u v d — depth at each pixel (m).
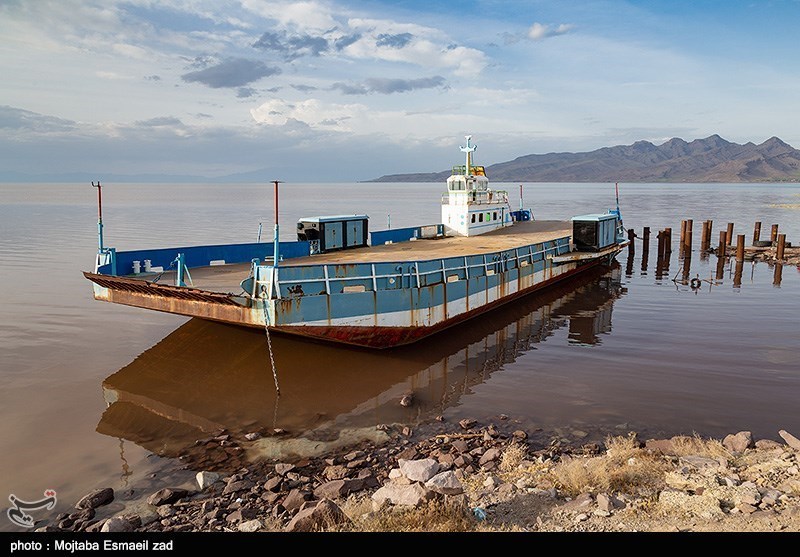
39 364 19.17
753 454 11.66
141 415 15.18
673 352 20.78
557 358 20.31
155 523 9.69
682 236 49.38
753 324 24.91
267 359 19.80
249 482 11.41
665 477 10.38
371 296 19.25
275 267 17.00
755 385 17.12
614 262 45.66
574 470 10.62
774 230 51.50
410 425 14.62
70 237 60.22
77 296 29.98
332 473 11.64
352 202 165.12
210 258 24.58
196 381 17.84
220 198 196.00
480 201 39.31
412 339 21.44
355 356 20.25
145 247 50.72
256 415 15.30
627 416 14.91
